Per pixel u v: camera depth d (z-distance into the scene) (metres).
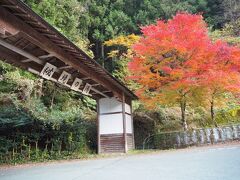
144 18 28.91
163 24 15.41
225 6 32.47
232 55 14.51
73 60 9.27
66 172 7.90
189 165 7.25
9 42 7.55
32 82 15.55
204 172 6.03
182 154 10.69
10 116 12.90
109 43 25.20
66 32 21.48
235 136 15.79
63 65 9.89
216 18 32.78
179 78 14.41
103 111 15.68
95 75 11.52
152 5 30.50
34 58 8.67
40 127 13.40
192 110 20.83
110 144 15.12
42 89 17.56
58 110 16.86
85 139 15.55
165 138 16.81
